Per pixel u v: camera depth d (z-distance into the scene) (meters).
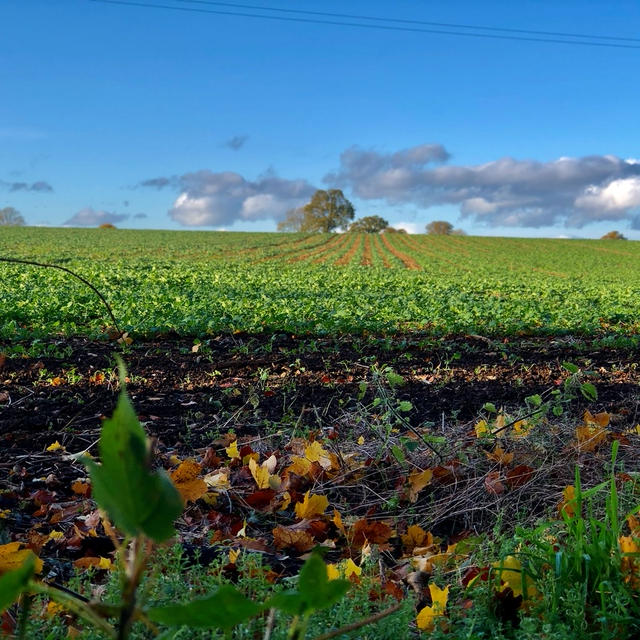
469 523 3.31
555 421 4.62
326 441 4.29
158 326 9.45
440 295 17.69
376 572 2.76
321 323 10.42
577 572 2.33
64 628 2.09
